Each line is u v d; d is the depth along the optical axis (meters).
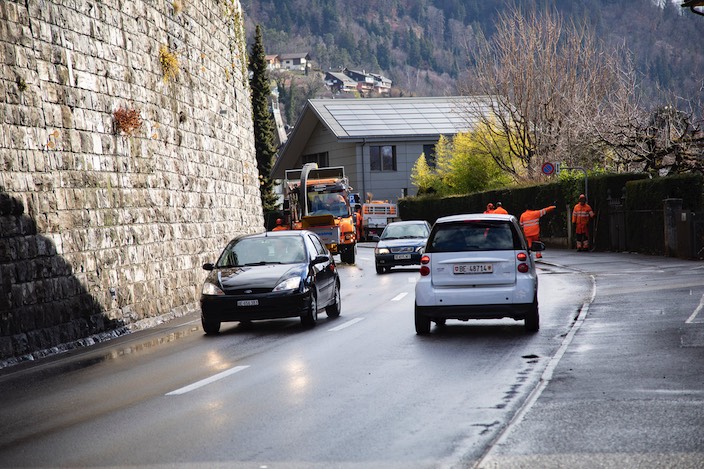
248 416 8.80
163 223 22.72
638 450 6.80
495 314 15.00
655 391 9.12
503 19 53.19
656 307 16.84
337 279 19.70
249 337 16.25
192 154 25.91
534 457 6.72
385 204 67.00
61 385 11.64
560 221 41.12
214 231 27.58
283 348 14.22
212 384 10.87
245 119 33.81
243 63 33.75
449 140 69.06
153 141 22.53
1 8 15.73
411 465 6.68
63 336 16.64
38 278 15.99
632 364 10.90
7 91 15.66
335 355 13.07
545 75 50.47
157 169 22.67
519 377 10.48
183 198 24.66
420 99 76.81
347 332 16.06
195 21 27.08
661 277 23.22
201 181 26.62
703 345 12.06
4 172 15.31
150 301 21.11
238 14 33.28
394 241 34.06
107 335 18.33
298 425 8.28
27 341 15.38
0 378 12.88
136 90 21.56
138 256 20.69
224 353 14.02
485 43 53.94
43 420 9.18
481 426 7.90
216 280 17.48
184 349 14.95
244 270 17.75
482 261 15.09
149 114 22.41
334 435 7.81
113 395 10.50
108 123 19.72
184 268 24.08
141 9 22.31
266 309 16.95
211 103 28.42
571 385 9.71
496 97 52.03
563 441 7.18
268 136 85.38
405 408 8.89
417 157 71.88
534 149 50.50
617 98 43.84
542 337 14.23
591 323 15.31
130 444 7.78
